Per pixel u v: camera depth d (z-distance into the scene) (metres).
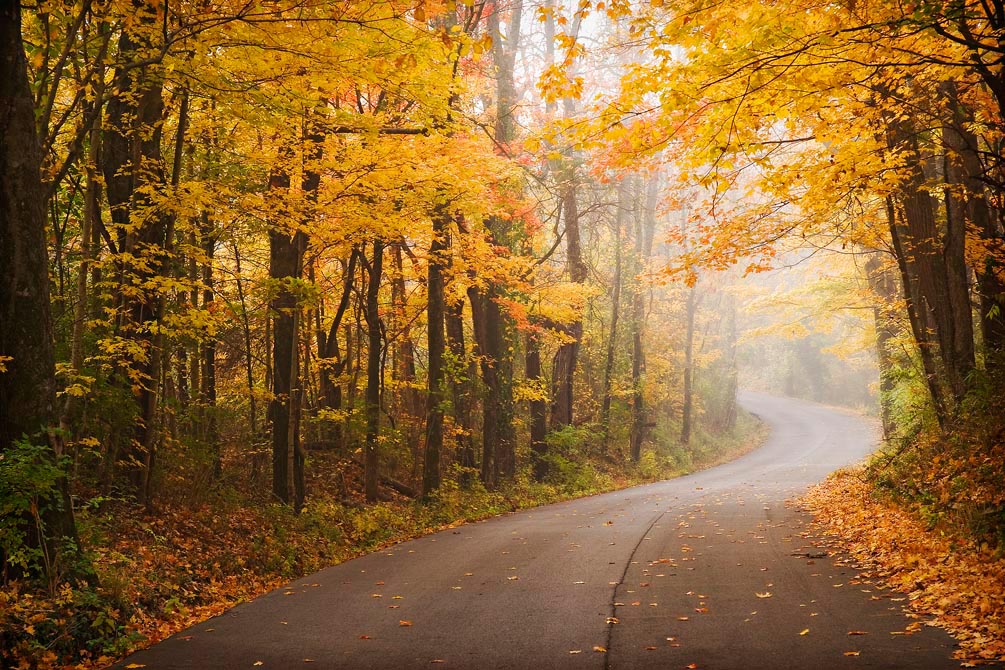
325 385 19.77
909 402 17.17
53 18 9.92
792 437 47.94
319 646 6.89
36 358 7.62
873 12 7.41
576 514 17.56
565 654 6.36
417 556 12.09
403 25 9.27
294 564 11.46
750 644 6.41
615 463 32.75
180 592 8.87
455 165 13.91
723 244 12.76
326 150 13.16
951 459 12.57
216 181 12.51
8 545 6.96
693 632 6.86
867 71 8.80
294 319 14.54
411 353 24.84
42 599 6.92
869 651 6.03
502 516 18.91
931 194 16.64
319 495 16.36
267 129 12.23
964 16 7.14
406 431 22.78
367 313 17.59
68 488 7.86
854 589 8.22
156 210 11.23
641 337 37.72
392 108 14.73
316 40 9.07
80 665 6.49
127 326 10.81
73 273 13.79
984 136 12.62
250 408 17.39
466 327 31.17
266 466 16.03
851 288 25.58
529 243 24.77
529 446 28.20
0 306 7.49
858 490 15.98
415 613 8.05
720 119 8.38
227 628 7.66
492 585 9.36
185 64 9.79
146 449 11.19
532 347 26.64
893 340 18.64
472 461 22.14
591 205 27.98
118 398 10.41
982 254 14.40
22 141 7.59
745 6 7.18
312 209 12.93
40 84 9.73
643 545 11.91
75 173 11.98
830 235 18.67
